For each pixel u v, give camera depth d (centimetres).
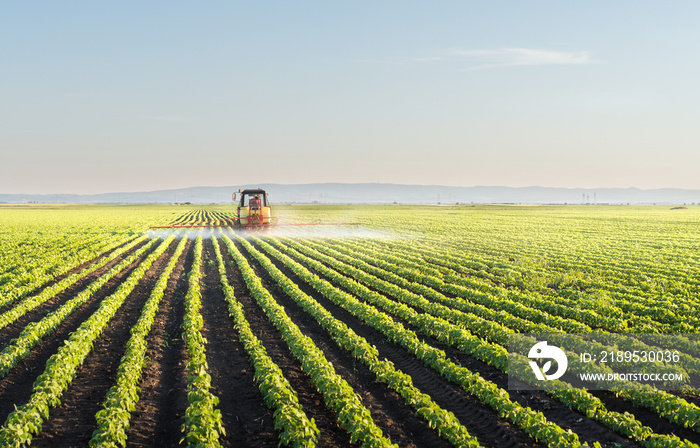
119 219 8194
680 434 865
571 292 2072
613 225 6694
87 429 873
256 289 1972
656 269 2709
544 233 5338
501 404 926
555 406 978
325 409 972
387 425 908
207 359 1241
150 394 1022
